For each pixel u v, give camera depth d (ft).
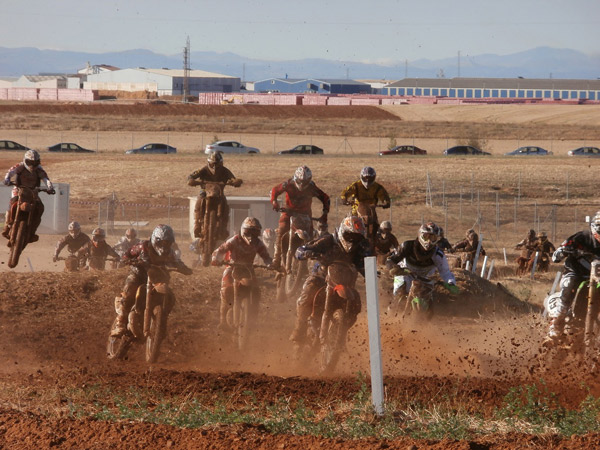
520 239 485.56
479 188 646.33
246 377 110.93
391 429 77.66
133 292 129.70
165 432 78.07
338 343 113.19
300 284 174.81
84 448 74.64
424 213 563.89
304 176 171.01
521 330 172.96
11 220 161.68
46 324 159.84
